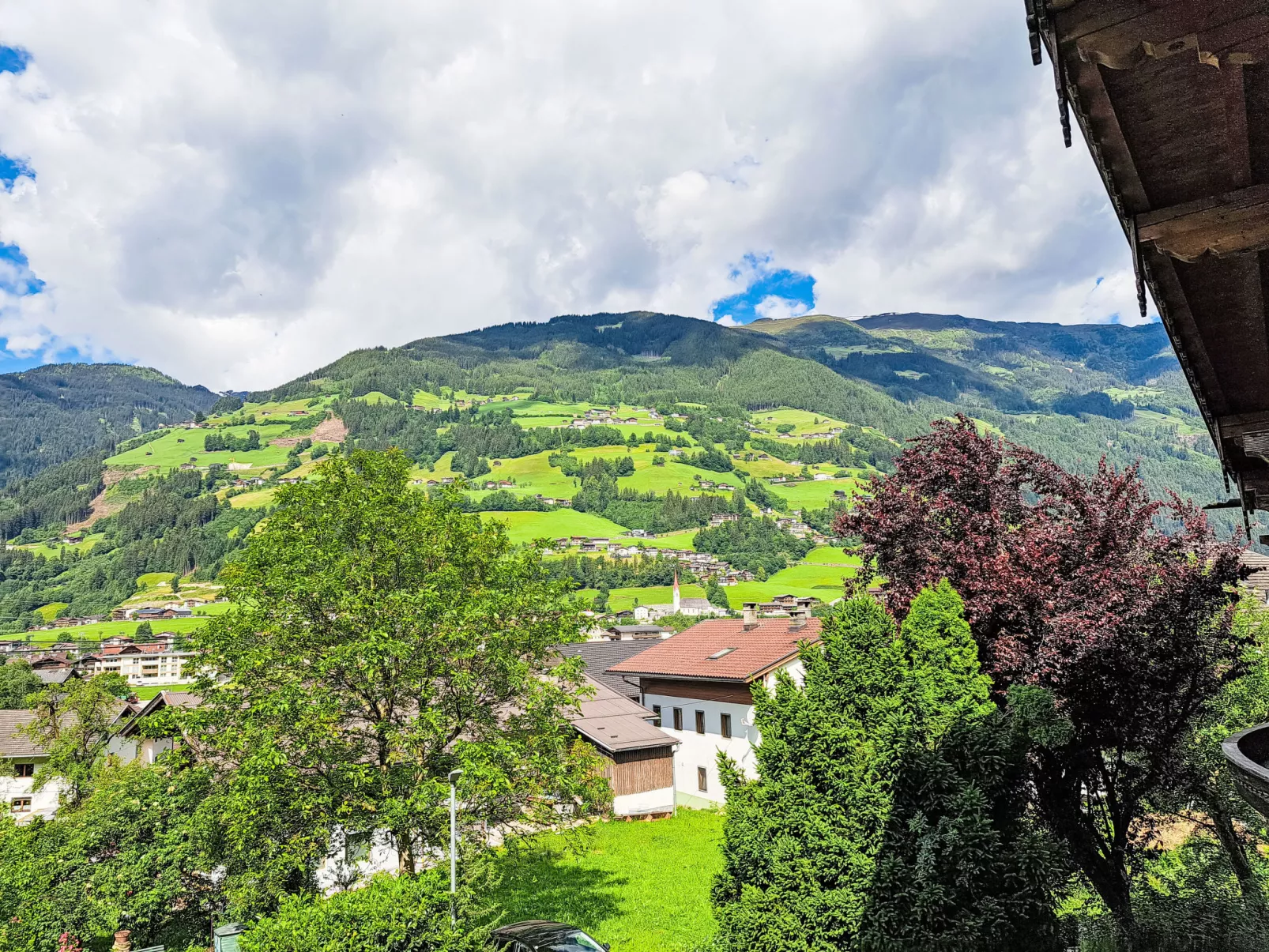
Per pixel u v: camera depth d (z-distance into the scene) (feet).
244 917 66.18
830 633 45.47
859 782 40.22
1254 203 14.38
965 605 49.42
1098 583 46.75
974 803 37.40
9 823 78.43
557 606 76.79
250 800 59.82
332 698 65.05
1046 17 10.88
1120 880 48.16
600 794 73.05
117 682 136.15
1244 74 11.09
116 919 71.20
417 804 61.82
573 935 53.98
